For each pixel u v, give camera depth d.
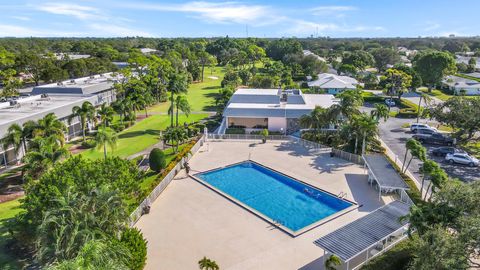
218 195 34.06
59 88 69.88
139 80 85.88
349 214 29.84
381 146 47.34
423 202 28.91
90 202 19.64
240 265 22.64
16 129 39.88
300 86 104.88
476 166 41.72
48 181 23.80
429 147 49.91
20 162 44.38
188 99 93.12
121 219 20.80
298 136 55.31
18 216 23.59
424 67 98.50
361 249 21.25
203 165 42.69
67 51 188.25
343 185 36.09
